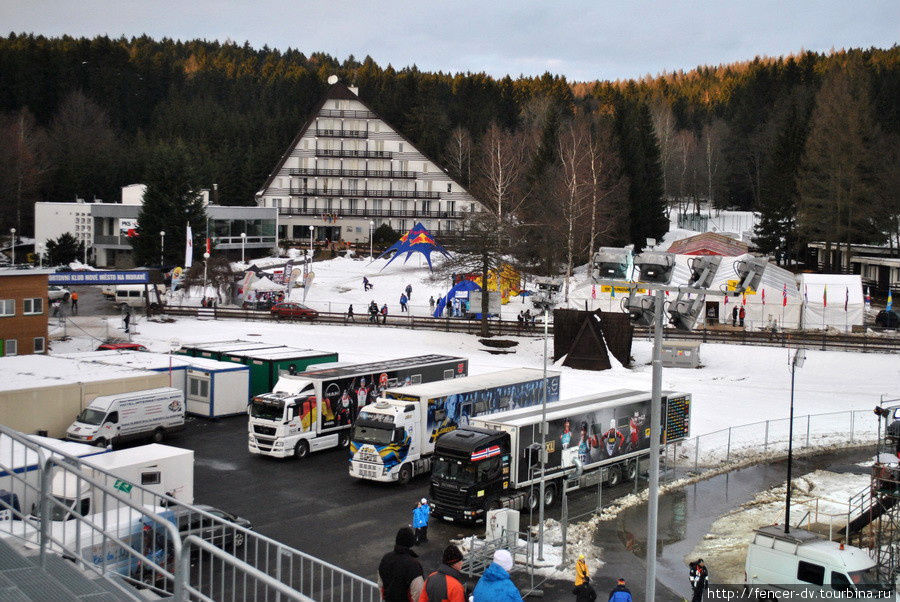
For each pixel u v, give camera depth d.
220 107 184.75
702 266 16.31
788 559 22.77
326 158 127.19
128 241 101.44
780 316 72.38
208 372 44.94
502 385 39.38
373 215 127.38
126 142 163.12
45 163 139.75
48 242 100.31
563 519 26.34
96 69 189.00
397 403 34.72
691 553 28.05
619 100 117.31
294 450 38.00
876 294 93.38
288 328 71.38
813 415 48.56
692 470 38.84
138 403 38.81
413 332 70.56
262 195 127.38
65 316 69.94
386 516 30.45
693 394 53.22
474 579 24.95
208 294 85.31
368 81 198.62
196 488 33.16
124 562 12.17
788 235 107.25
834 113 101.25
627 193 100.69
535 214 96.06
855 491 35.56
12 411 36.94
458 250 70.69
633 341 67.50
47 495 10.56
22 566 10.39
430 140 157.00
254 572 8.06
